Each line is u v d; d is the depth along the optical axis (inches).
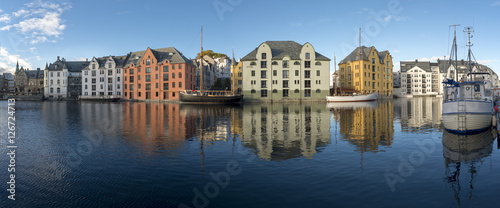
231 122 970.7
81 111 1553.9
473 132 678.5
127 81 3627.0
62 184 336.8
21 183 340.2
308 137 652.1
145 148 530.0
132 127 836.6
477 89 844.6
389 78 3976.4
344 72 3863.2
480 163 419.5
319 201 284.2
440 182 338.0
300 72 2977.4
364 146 544.4
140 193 308.2
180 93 2741.1
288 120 1032.8
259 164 414.6
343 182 336.5
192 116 1216.8
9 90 5974.4
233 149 520.1
